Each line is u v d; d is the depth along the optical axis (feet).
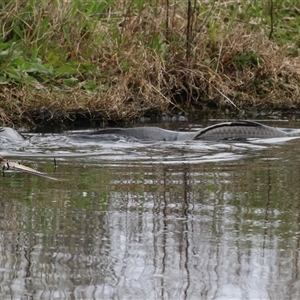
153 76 57.67
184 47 60.95
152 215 28.48
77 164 37.88
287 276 22.63
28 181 34.01
